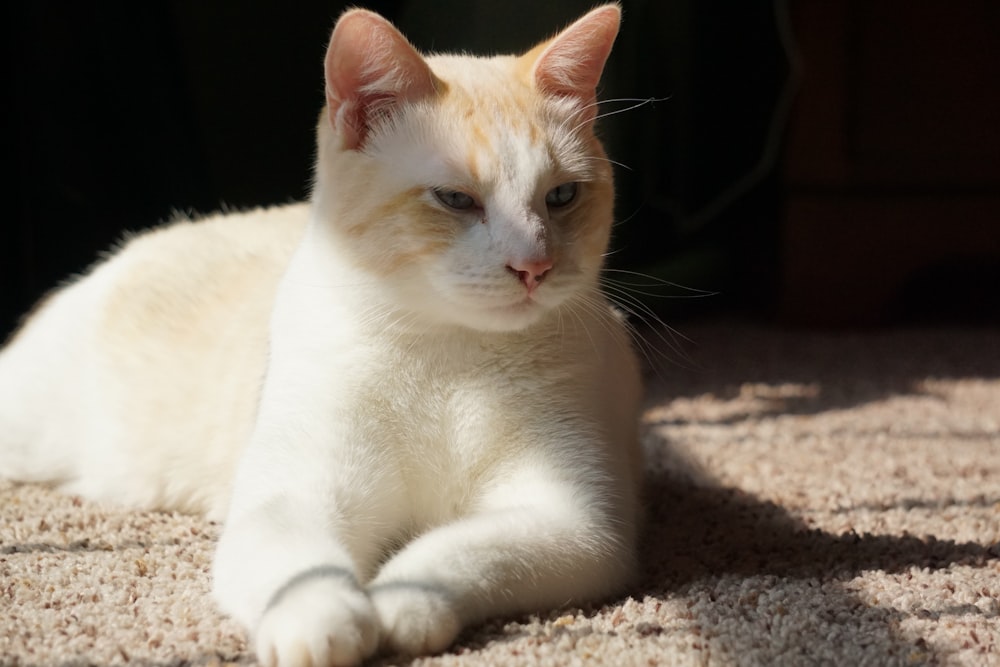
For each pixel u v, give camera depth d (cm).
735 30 152
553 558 66
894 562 72
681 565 73
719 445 95
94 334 84
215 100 107
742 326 147
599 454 71
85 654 63
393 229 70
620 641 64
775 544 75
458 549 65
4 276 101
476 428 71
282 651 60
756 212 160
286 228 88
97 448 82
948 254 144
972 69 139
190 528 77
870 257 144
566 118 74
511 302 69
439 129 70
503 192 70
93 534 76
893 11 138
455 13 108
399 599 63
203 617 66
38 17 101
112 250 98
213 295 83
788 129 145
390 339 71
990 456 93
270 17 107
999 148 141
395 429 71
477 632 65
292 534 66
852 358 127
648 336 136
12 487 84
